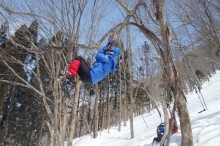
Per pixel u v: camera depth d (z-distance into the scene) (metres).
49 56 10.16
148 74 20.89
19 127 28.12
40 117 26.02
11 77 21.03
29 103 25.58
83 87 23.81
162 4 5.15
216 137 7.01
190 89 34.53
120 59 19.97
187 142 5.55
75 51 9.76
